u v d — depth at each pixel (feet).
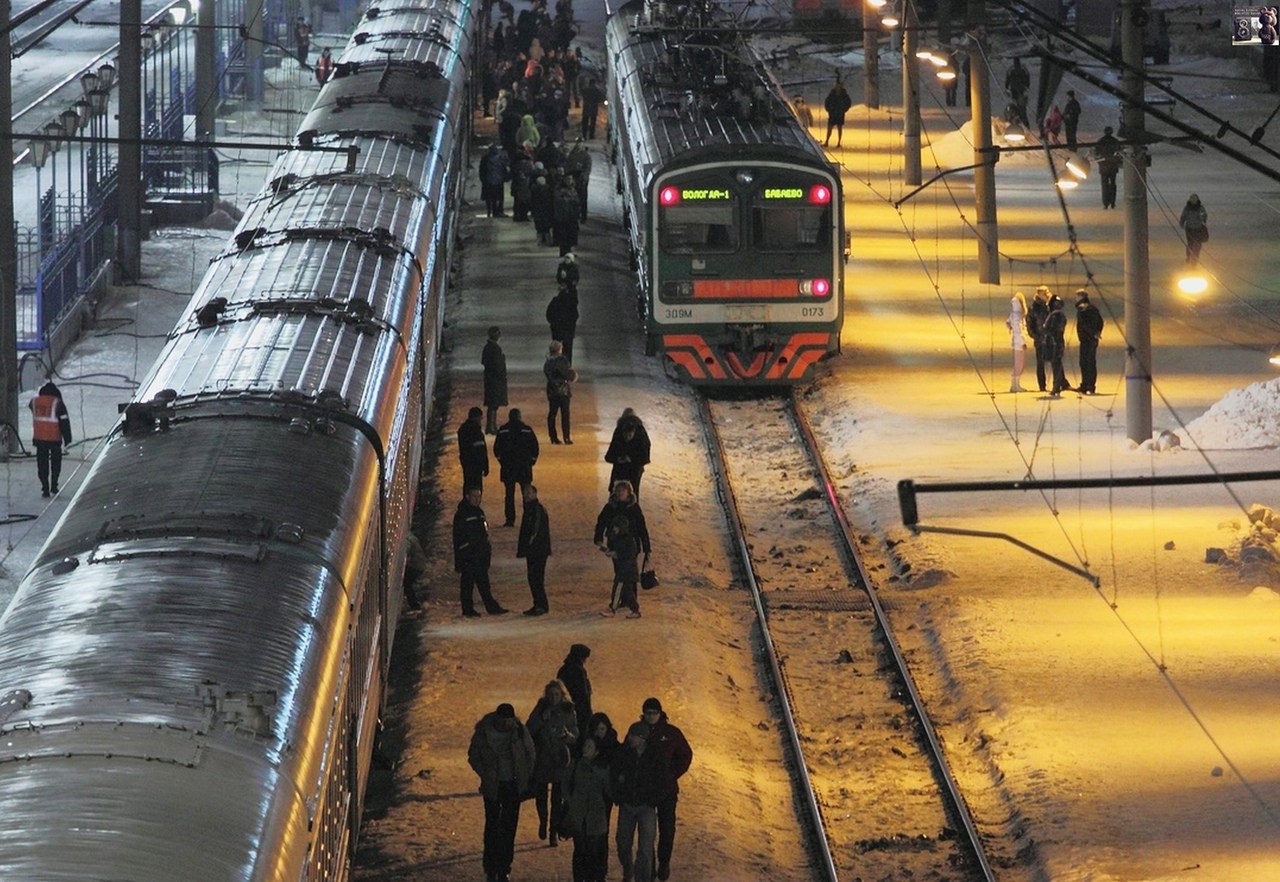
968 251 463.01
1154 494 277.44
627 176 440.45
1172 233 472.44
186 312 217.97
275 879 102.06
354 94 363.15
